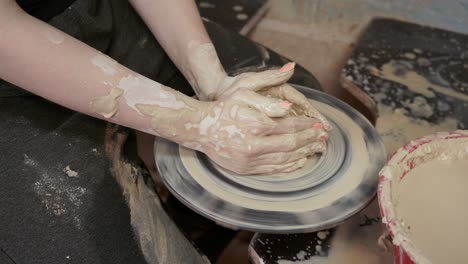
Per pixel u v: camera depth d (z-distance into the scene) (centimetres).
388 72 155
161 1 128
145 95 102
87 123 113
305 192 101
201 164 108
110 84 100
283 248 102
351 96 179
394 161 88
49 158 103
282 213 96
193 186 103
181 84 147
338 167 107
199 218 154
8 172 100
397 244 75
